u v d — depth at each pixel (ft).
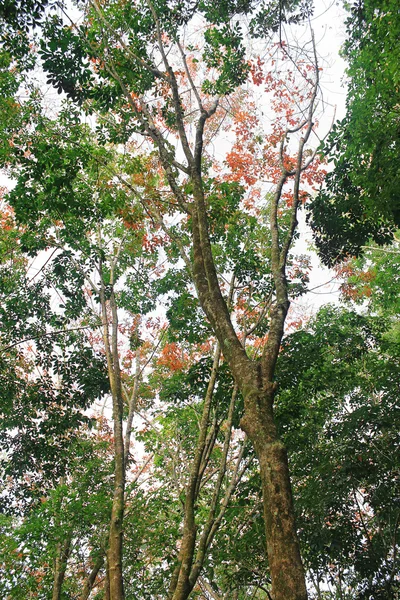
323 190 34.17
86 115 33.55
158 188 45.75
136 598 41.57
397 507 34.04
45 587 46.26
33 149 31.12
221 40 32.71
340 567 40.42
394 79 27.50
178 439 47.78
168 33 31.24
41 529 42.29
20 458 42.11
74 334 43.91
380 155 27.89
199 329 38.83
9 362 44.83
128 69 30.09
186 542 23.34
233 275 38.01
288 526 13.47
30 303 43.83
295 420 39.37
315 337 39.83
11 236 45.16
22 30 28.27
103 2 30.25
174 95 26.89
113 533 28.78
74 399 41.88
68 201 31.81
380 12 27.63
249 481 37.58
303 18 31.76
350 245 35.37
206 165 41.86
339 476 34.50
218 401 32.86
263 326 39.04
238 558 37.40
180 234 41.11
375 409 35.86
